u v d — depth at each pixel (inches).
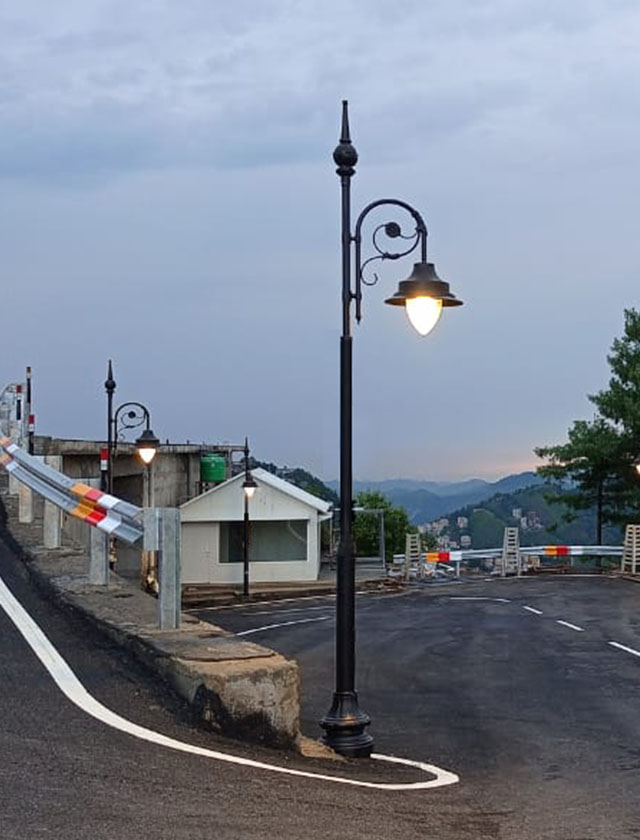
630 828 329.4
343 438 431.5
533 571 1845.5
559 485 2212.1
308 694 617.0
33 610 504.7
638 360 2098.9
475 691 644.1
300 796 298.7
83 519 534.0
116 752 306.0
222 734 349.1
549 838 306.7
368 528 2874.0
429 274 432.5
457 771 415.2
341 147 435.8
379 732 507.8
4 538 746.2
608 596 1382.9
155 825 248.1
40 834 235.0
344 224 437.4
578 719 553.3
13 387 1240.2
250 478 1533.0
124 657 411.8
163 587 424.5
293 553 1831.9
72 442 1499.8
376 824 281.6
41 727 323.3
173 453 2022.6
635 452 2065.7
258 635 971.9
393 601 1375.5
